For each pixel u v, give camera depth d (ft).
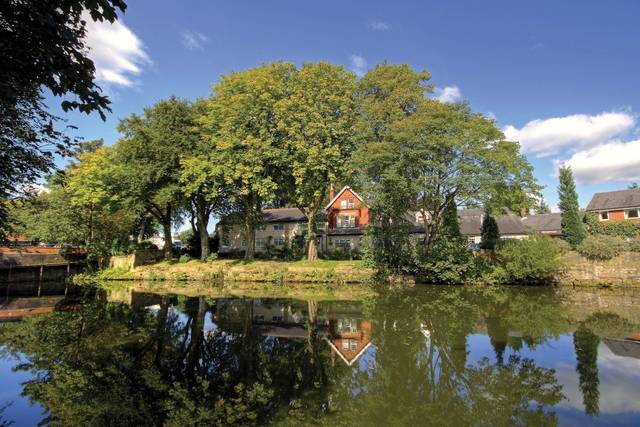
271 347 39.24
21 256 107.24
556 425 22.52
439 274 95.71
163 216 129.29
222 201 133.59
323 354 36.96
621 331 45.37
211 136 106.83
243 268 109.81
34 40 15.47
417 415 24.07
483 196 83.25
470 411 24.48
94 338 41.83
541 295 78.54
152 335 43.29
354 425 22.27
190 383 28.99
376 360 35.24
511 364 33.76
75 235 116.57
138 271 114.83
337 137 98.48
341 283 101.24
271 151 98.32
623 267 90.74
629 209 135.33
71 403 25.05
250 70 109.50
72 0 15.81
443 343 40.75
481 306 64.49
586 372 31.40
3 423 21.97
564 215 116.98
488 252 101.96
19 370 31.30
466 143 82.69
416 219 157.69
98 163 115.55
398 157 85.10
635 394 26.94
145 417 22.99
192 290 89.51
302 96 97.86
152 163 109.70
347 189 156.97
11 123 26.45
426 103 89.25
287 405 25.35
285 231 164.04
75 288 94.73
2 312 58.54
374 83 98.68
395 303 68.13
